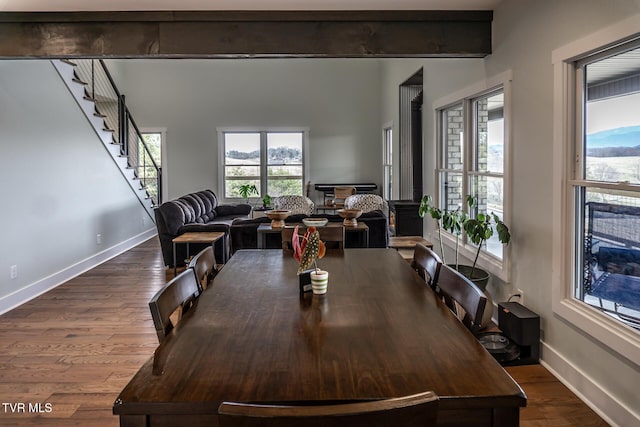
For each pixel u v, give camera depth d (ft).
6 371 10.15
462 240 15.24
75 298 15.71
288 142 34.73
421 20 12.17
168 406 3.77
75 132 19.11
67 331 12.57
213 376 4.21
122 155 24.25
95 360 10.69
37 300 15.47
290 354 4.67
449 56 12.58
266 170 34.68
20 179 15.23
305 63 34.24
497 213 12.98
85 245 20.06
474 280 12.23
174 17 11.93
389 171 32.48
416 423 3.28
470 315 5.64
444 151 17.31
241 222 17.17
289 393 3.90
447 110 17.01
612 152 8.16
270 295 6.73
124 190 24.84
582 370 8.82
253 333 5.24
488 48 12.32
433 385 4.01
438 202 17.33
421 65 20.93
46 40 11.84
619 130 7.97
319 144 34.55
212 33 12.05
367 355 4.62
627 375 7.59
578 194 9.09
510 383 4.05
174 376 4.21
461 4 11.74
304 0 11.30
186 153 34.12
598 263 8.60
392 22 12.21
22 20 11.76
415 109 24.38
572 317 8.93
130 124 30.45
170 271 19.67
